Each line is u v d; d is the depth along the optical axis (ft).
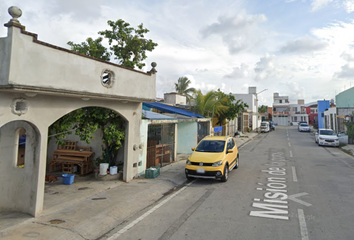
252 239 14.43
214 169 27.78
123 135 29.73
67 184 27.32
